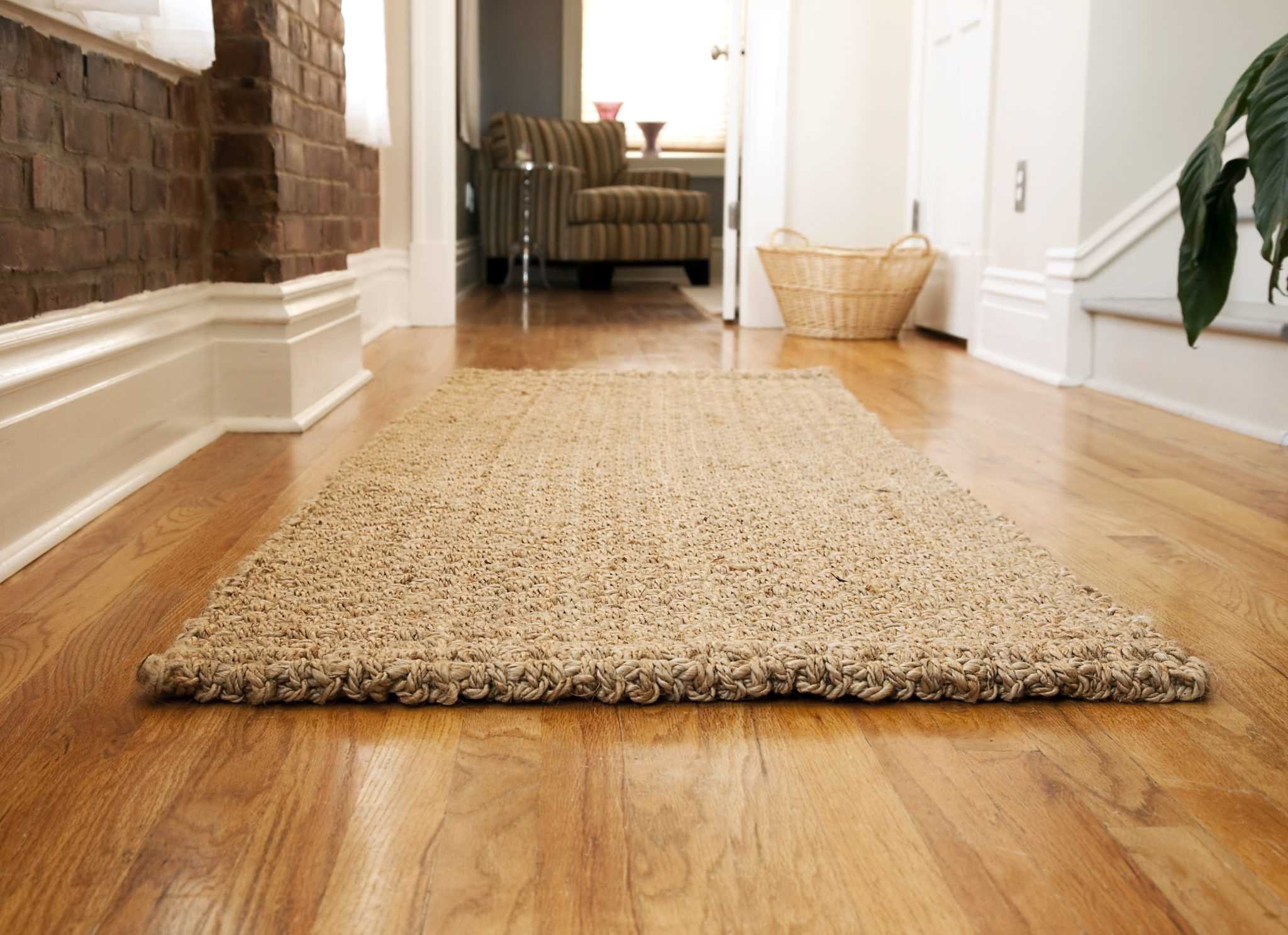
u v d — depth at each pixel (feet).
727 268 15.19
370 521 5.11
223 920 2.38
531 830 2.76
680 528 5.09
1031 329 10.78
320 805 2.85
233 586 4.17
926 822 2.82
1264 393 7.76
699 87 25.11
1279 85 5.32
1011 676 3.51
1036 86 10.89
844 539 4.94
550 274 24.56
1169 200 9.87
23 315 4.86
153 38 5.68
